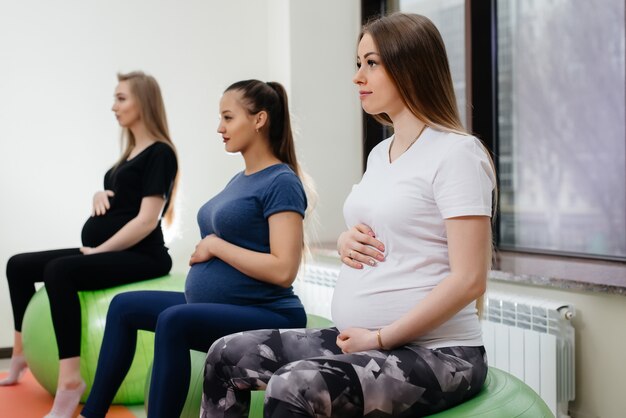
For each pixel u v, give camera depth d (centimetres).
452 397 147
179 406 187
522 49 319
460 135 148
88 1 403
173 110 423
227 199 219
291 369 136
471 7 333
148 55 417
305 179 238
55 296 268
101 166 407
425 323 140
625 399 228
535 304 239
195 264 223
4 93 388
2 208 388
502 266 273
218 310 196
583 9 290
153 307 222
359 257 156
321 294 343
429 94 153
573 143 297
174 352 187
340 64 414
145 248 301
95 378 222
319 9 409
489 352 253
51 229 397
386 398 137
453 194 142
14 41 389
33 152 394
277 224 210
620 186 279
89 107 404
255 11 437
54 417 260
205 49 429
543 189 311
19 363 322
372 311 152
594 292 236
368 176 162
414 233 149
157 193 297
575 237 298
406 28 153
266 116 224
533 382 236
